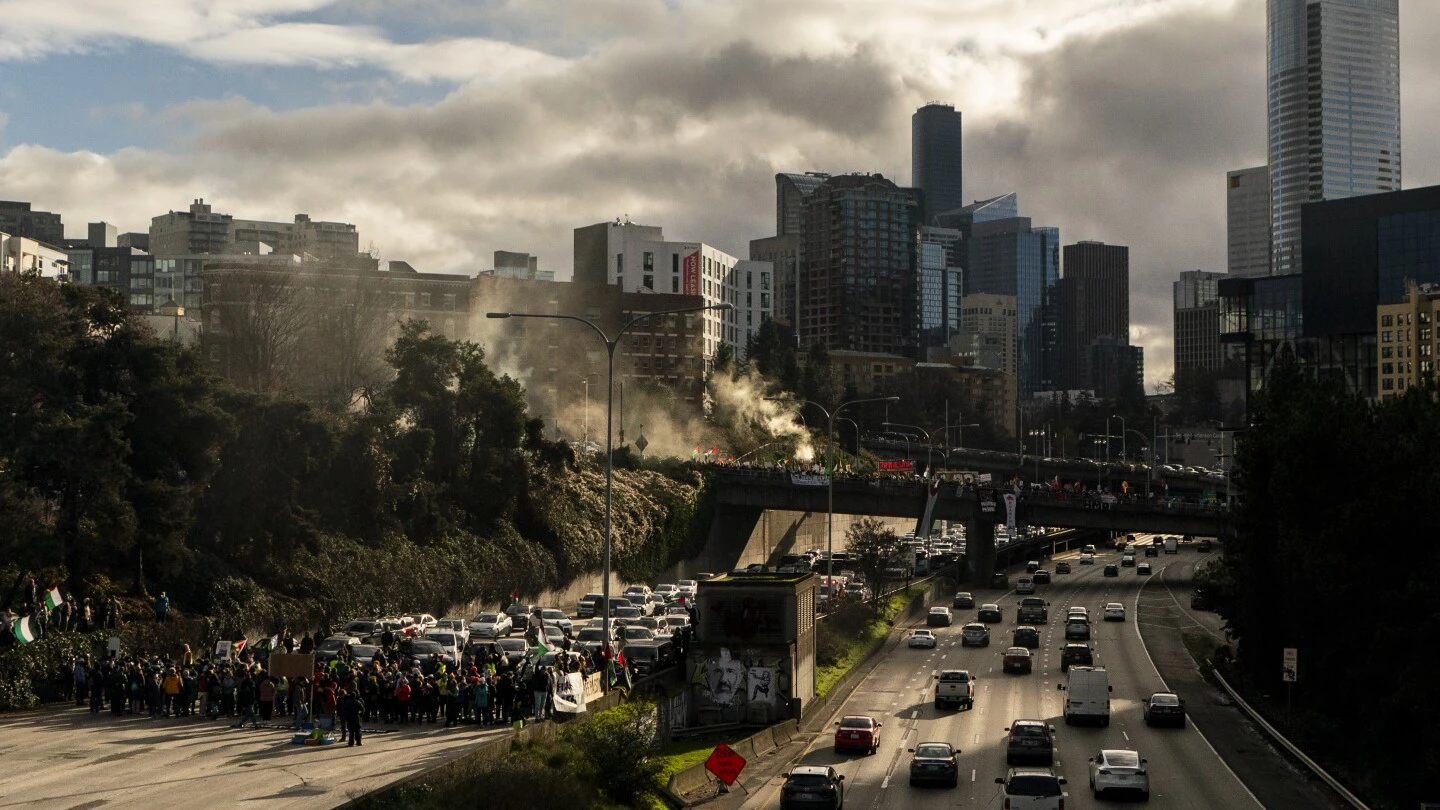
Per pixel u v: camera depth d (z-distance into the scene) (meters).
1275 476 68.75
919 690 80.00
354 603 93.19
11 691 57.72
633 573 135.75
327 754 46.78
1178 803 50.00
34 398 76.69
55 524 72.81
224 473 88.31
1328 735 60.25
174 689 56.00
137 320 85.50
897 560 130.25
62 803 38.34
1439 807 46.91
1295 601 67.06
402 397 118.12
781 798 46.44
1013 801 45.19
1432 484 58.38
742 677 64.06
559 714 51.75
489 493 118.56
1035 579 148.25
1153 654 96.25
